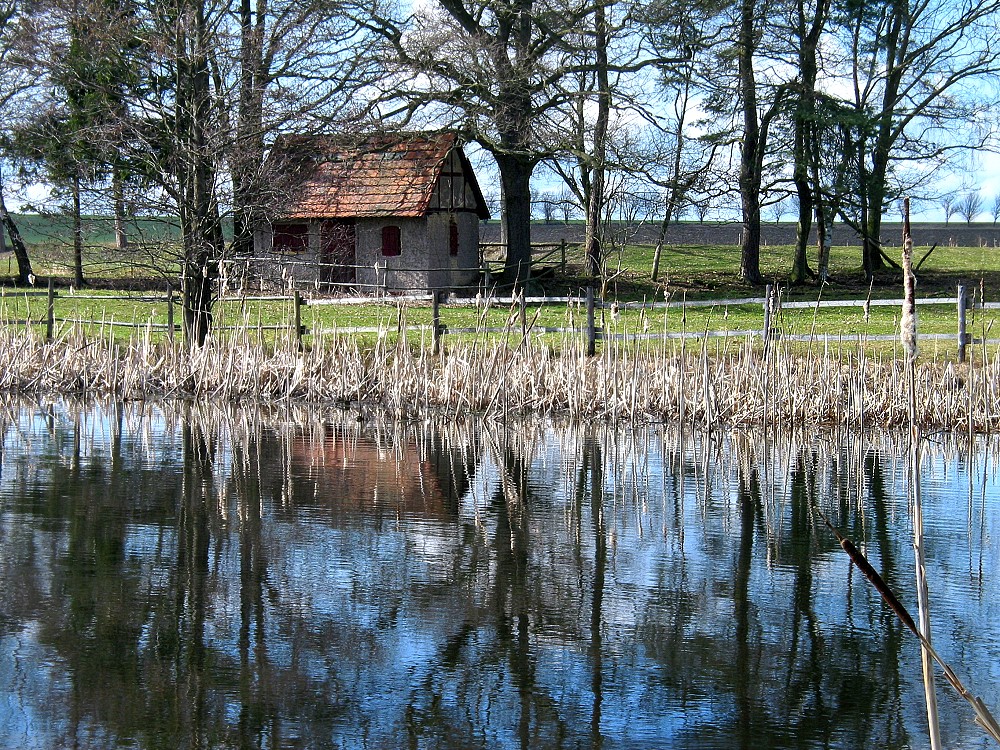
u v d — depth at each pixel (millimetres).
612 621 7848
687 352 19094
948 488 11898
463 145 33812
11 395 17984
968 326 22719
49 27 19453
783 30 32750
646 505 11117
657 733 6148
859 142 33500
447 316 25594
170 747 5934
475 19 28469
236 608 8031
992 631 7605
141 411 16859
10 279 31141
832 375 16172
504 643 7430
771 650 7316
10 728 6141
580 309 20312
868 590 8492
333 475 12398
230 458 13312
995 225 65438
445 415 16719
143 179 19750
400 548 9586
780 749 5941
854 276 37875
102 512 10625
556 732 6137
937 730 3723
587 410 16484
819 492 11695
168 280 19531
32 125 20453
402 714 6367
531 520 10531
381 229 33125
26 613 7867
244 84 19016
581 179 36969
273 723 6258
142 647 7305
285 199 19609
